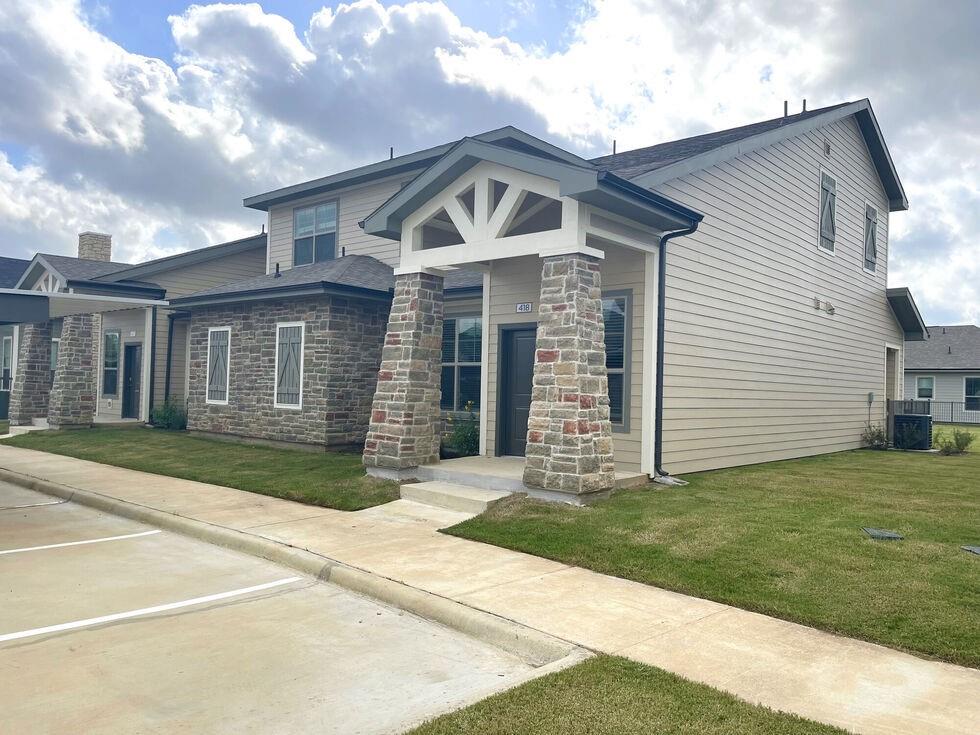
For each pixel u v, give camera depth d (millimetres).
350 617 5293
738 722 3449
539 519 7738
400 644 4758
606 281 10430
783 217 13680
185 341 20125
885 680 4016
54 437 16094
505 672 4297
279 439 14539
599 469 8523
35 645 4656
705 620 4977
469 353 13711
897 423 17438
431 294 10445
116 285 18578
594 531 7219
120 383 20625
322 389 13773
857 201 17156
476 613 5082
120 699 3871
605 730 3383
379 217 10469
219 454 13273
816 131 15055
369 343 14484
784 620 4984
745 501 8664
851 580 5609
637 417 10055
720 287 11602
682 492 9242
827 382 15555
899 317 19156
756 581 5672
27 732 3490
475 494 8789
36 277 21766
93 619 5164
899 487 10023
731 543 6699
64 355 17594
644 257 10039
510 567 6305
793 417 14102
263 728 3551
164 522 8266
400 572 6105
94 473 11664
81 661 4395
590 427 8430
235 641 4762
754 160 12664
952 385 34438
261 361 15047
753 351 12609
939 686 3939
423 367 10297
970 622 4754
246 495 9766
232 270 21203
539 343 8719
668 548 6594
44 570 6438
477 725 3439
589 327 8609
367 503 9047
